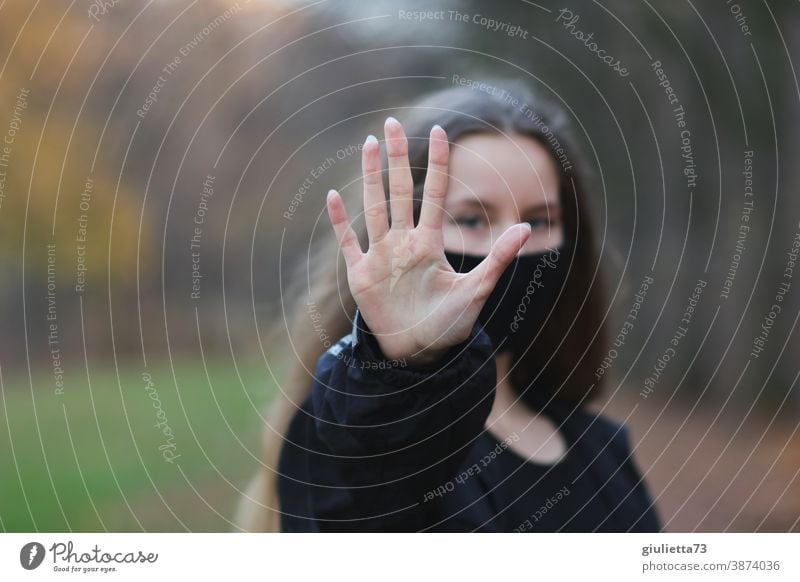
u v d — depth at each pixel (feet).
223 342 19.72
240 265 19.03
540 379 4.87
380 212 3.65
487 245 4.43
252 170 18.70
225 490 12.23
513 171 4.50
